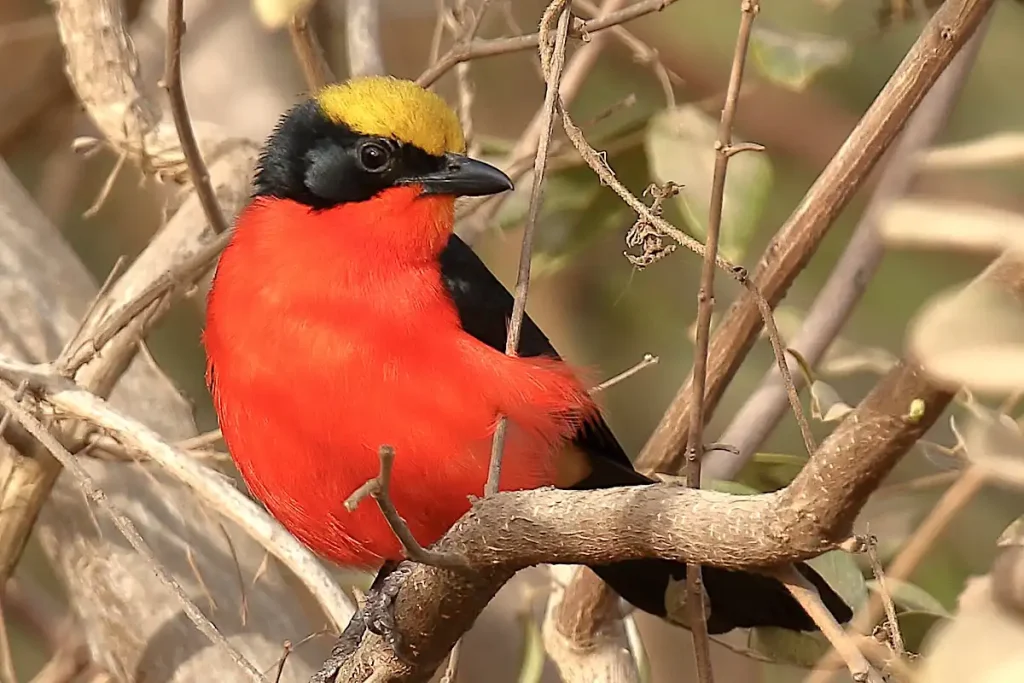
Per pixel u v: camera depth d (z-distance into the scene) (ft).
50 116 46.65
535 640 34.60
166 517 36.19
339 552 30.94
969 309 13.75
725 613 31.22
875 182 42.39
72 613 39.50
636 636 36.27
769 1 40.29
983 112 46.16
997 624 15.52
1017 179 36.68
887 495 33.35
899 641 23.12
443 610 23.91
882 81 47.67
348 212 29.96
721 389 31.27
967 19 27.35
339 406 27.89
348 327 28.12
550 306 46.78
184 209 36.68
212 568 35.81
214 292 30.07
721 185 23.86
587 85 45.52
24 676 42.19
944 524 30.86
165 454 30.48
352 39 38.60
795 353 29.78
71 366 31.60
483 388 28.12
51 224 41.16
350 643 29.81
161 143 37.37
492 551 22.07
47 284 38.29
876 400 17.52
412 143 30.45
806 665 31.53
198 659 34.35
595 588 33.55
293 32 35.50
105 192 36.96
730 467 34.40
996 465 18.08
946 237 13.17
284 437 28.48
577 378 30.50
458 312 29.35
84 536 35.76
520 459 28.50
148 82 42.75
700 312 24.36
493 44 32.68
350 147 30.48
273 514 30.81
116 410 30.86
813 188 30.32
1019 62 46.01
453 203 31.04
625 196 24.79
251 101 42.55
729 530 19.67
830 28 39.27
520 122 47.37
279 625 35.65
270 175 31.24
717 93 43.29
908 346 14.92
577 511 21.20
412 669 25.67
